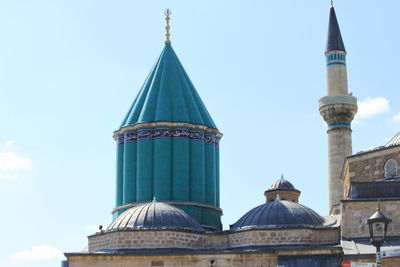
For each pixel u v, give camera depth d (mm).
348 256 53156
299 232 59781
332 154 82250
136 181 71062
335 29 87250
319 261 54594
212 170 72812
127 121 73312
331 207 80250
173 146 71125
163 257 57656
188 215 64812
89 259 58156
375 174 63312
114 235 61312
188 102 73875
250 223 61969
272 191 74812
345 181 68562
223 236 62875
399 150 62312
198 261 57406
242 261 56875
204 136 73062
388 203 57156
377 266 40469
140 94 75188
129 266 57844
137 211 63438
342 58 86062
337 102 82750
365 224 57125
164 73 75062
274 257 56375
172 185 70250
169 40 77750
